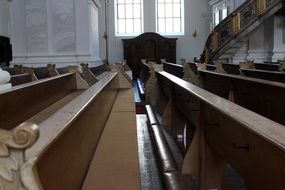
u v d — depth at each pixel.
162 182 2.96
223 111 2.34
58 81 5.16
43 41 11.38
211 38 14.95
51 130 1.54
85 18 11.41
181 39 20.81
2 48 15.21
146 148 4.38
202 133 3.50
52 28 11.38
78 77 6.66
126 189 2.31
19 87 3.33
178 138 5.40
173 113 5.60
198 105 3.67
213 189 3.42
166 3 21.02
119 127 4.06
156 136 4.13
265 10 13.48
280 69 7.48
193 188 3.49
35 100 3.86
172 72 12.59
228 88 5.98
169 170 3.02
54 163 1.56
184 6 20.70
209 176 3.42
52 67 7.00
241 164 2.36
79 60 11.41
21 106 3.30
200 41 20.78
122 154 3.03
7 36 15.41
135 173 2.58
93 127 3.04
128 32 21.00
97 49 13.95
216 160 3.41
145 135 5.26
